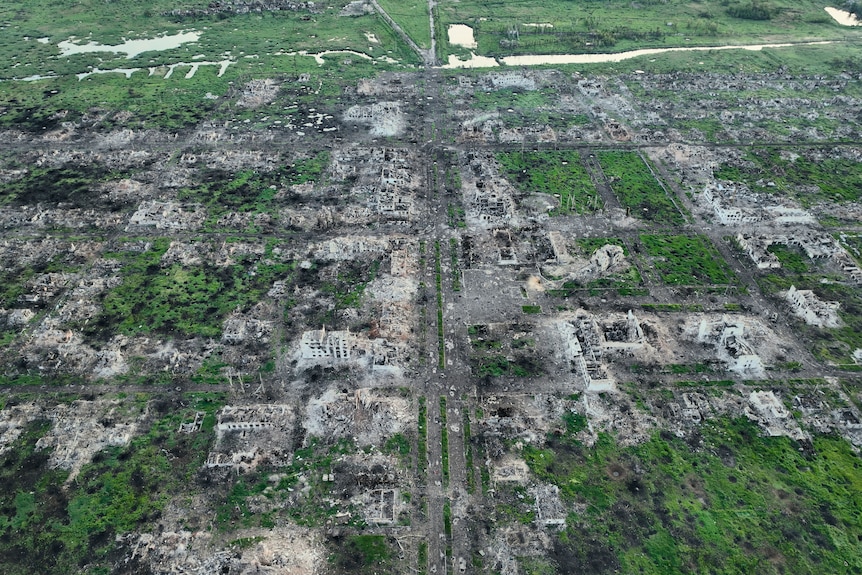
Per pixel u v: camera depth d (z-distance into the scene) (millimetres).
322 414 179125
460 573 144250
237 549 148125
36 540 150625
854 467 168375
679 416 181250
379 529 153125
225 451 169625
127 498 159250
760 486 163750
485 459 169000
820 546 150875
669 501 160250
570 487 163000
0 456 168625
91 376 191000
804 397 187000
